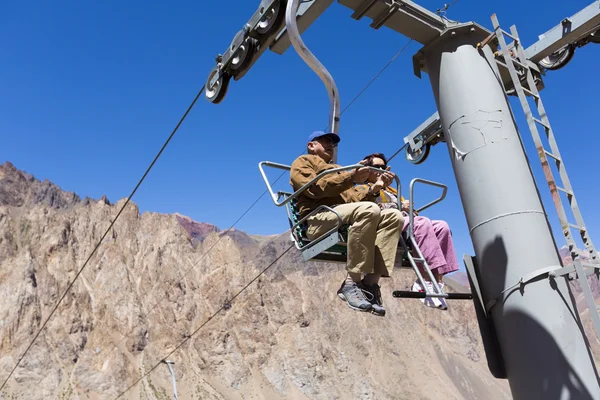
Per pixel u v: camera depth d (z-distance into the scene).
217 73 6.71
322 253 5.12
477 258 5.20
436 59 5.78
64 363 157.12
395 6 5.52
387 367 190.75
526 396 4.66
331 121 5.63
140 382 157.12
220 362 170.50
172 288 193.12
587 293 4.33
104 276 190.12
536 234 4.90
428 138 9.91
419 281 4.92
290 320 190.38
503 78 6.30
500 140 5.23
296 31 5.41
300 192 4.80
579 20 7.29
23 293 171.88
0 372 149.88
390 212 4.61
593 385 4.40
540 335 4.62
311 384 171.00
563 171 5.03
